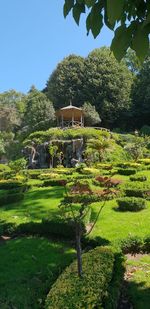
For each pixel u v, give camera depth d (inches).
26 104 2908.5
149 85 2330.2
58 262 320.2
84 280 230.5
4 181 850.8
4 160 2119.8
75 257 303.9
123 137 1660.9
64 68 2501.2
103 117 2372.0
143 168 970.1
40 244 374.0
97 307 204.5
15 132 2711.6
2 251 361.4
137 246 364.5
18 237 424.5
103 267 250.2
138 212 511.5
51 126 2133.4
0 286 277.0
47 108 2256.4
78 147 1446.9
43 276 291.3
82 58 2522.1
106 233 414.6
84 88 2404.0
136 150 1430.9
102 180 309.4
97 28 88.4
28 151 1576.0
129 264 330.0
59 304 205.5
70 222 390.6
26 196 679.7
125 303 253.3
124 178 809.5
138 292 266.7
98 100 2375.7
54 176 914.7
